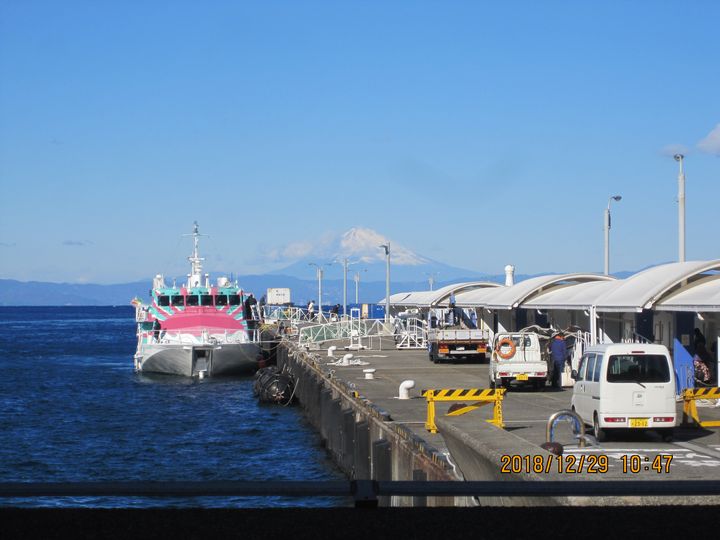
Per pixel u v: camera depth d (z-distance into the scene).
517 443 15.81
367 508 9.95
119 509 10.23
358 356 57.75
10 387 60.38
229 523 9.58
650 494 9.38
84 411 47.94
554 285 50.19
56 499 25.98
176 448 36.09
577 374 23.33
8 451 35.38
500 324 56.12
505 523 9.62
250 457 34.16
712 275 33.22
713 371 32.78
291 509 10.12
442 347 50.97
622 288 35.66
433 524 9.55
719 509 10.32
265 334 79.31
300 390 49.94
